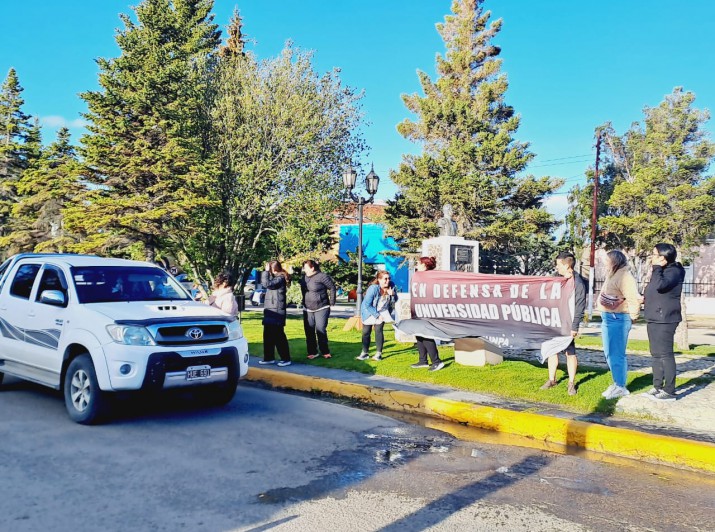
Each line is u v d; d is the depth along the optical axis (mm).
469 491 4777
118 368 6293
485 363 9453
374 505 4426
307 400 8250
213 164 22781
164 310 6992
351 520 4137
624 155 37156
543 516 4289
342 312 27188
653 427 6309
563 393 7590
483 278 8711
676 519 4285
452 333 8984
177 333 6754
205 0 27000
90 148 21281
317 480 4949
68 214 21578
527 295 8172
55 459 5336
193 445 5859
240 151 24016
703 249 34469
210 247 25328
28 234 26438
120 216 21312
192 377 6672
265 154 24031
